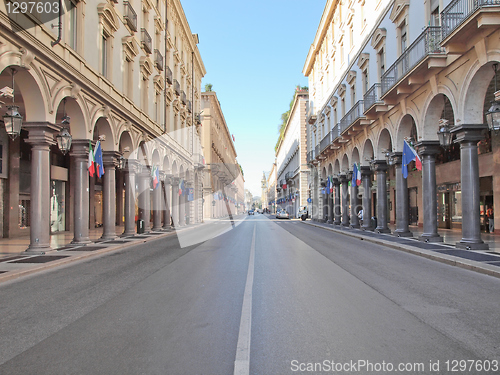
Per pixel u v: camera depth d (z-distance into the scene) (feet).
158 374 10.62
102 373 10.73
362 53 72.59
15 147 58.44
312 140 142.10
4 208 57.00
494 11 31.65
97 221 88.94
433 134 47.91
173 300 19.08
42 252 37.45
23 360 11.73
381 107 60.49
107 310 17.43
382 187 66.74
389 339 13.42
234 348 12.55
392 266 30.55
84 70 45.93
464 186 39.68
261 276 25.46
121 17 59.11
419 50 46.57
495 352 12.28
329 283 23.25
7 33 31.45
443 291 21.24
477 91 38.09
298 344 12.92
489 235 54.60
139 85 67.62
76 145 46.78
